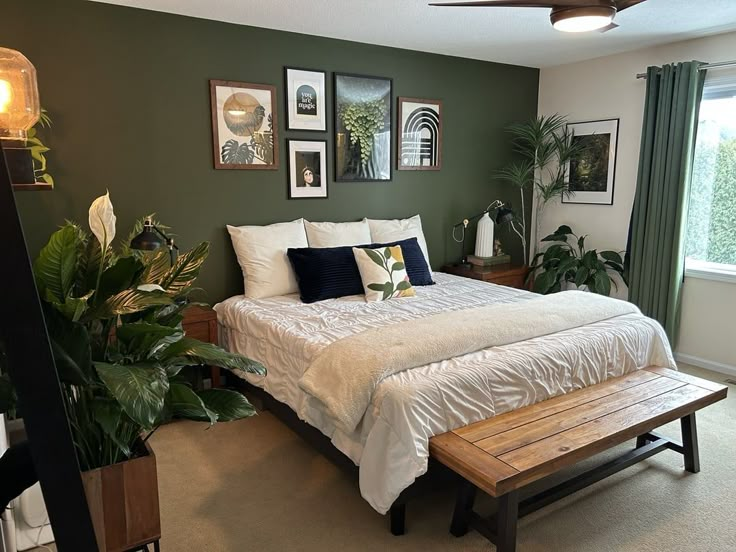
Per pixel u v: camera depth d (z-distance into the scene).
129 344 1.39
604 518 2.22
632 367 2.74
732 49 3.71
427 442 1.97
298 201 3.93
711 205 4.02
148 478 1.39
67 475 1.00
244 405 1.44
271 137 3.73
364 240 3.97
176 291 1.49
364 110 4.10
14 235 0.92
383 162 4.28
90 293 1.22
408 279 3.64
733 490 2.42
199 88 3.42
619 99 4.42
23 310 0.94
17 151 1.82
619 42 4.01
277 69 3.69
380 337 2.37
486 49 4.24
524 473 1.78
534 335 2.59
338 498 2.37
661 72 3.97
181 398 1.32
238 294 3.74
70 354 1.19
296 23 3.49
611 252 4.46
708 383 2.57
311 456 2.73
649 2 3.09
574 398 2.39
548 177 5.12
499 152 4.96
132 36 3.17
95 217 1.26
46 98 2.97
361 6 3.14
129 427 1.38
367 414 2.07
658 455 2.75
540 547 2.04
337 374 2.18
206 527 2.15
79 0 3.00
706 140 3.99
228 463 2.65
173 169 3.41
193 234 3.54
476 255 4.76
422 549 2.04
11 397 1.16
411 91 4.32
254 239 3.57
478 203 4.92
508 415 2.21
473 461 1.84
